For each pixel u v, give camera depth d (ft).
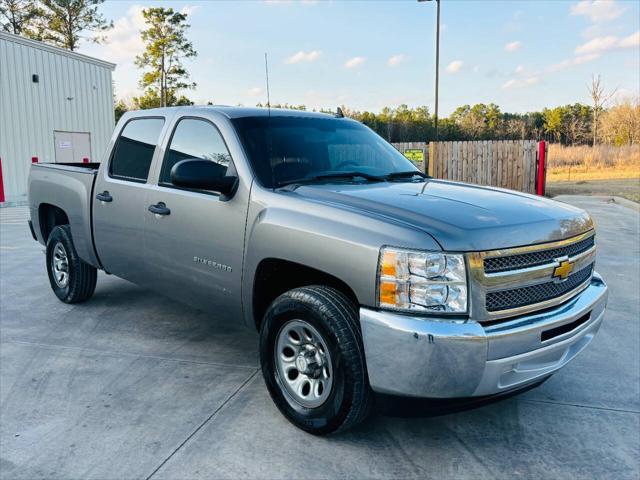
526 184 56.29
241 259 11.85
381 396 9.59
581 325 10.80
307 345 10.71
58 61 75.46
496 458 10.14
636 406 12.17
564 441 10.73
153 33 151.23
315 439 10.67
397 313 9.20
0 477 9.42
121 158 15.97
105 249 16.35
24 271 24.49
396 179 13.47
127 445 10.42
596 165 105.50
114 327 16.99
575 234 10.86
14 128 69.41
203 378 13.41
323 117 14.98
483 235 9.36
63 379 13.28
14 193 69.67
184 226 13.24
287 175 12.25
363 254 9.54
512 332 9.27
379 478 9.50
